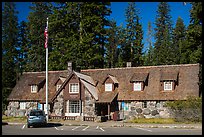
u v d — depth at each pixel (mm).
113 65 77250
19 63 73375
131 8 76125
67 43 63469
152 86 46562
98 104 46312
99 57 61656
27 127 36062
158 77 47281
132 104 46031
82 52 62469
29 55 72312
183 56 65000
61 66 63000
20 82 55938
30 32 73438
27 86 54438
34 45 72375
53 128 34812
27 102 52562
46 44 42969
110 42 78625
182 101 41688
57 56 64750
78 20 65938
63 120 45375
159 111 44469
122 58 74938
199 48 43656
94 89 48312
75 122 42375
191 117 40250
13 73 70438
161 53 75250
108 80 48188
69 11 65625
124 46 75312
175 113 41219
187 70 46656
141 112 45406
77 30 66000
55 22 65500
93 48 62625
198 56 43438
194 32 42969
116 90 47812
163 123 39500
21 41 76125
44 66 71750
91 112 45688
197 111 40000
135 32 75438
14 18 72812
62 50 65000
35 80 53781
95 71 52156
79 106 46531
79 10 65375
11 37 72062
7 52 70688
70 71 52125
